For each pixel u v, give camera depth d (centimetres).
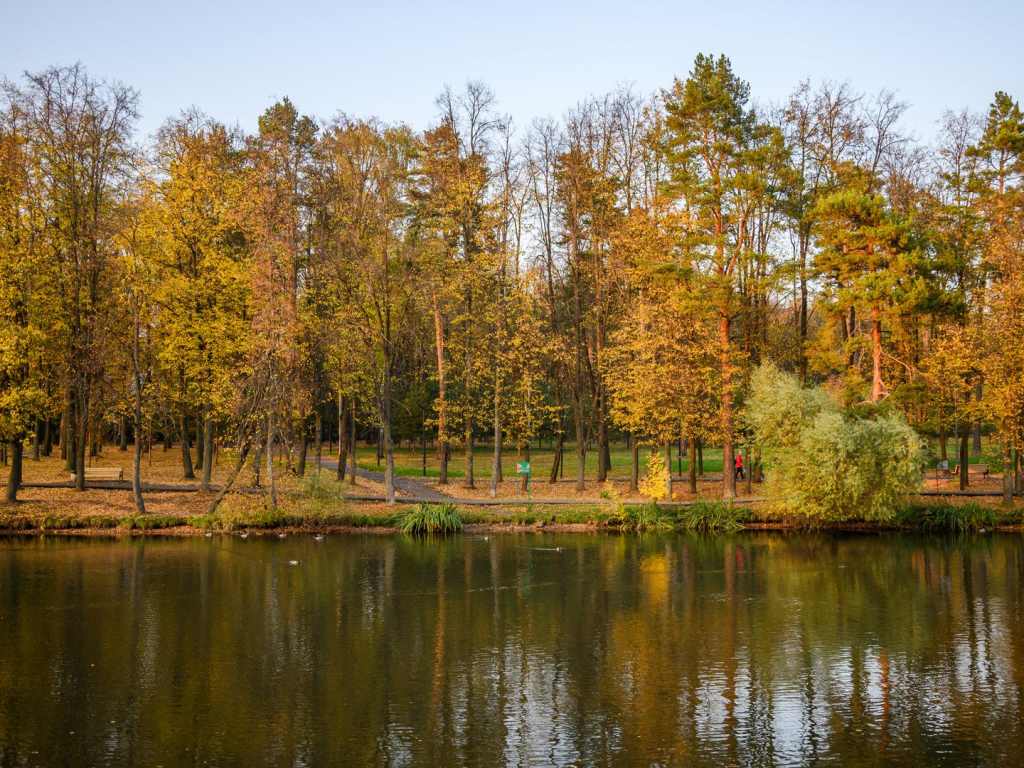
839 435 3538
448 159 4384
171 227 3841
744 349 4428
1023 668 1891
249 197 3609
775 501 3838
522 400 4616
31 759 1420
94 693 1736
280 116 4306
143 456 6138
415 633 2172
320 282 3912
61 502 3822
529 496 4303
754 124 4462
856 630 2195
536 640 2116
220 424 5241
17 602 2455
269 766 1394
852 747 1477
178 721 1588
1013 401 3756
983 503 3962
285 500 3922
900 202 4519
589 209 4456
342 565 3023
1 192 3569
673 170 4072
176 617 2305
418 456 7338
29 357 3606
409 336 4612
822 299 4016
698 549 3381
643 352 4053
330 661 1947
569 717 1616
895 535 3697
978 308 4162
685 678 1838
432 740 1505
